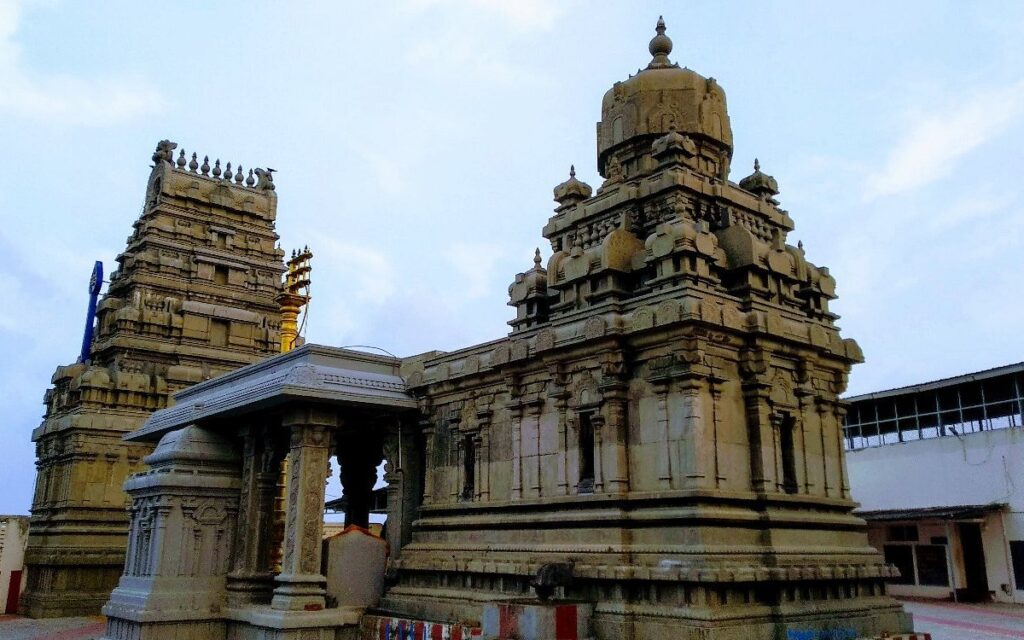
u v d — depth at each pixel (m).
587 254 22.86
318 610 23.39
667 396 19.56
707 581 17.27
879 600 21.56
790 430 21.38
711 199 24.38
